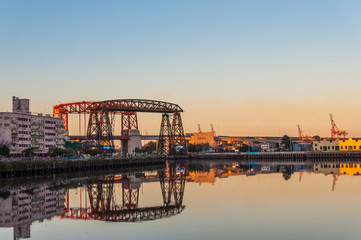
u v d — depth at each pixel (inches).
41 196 3115.2
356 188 3166.8
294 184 3521.2
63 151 6614.2
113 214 2379.4
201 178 4544.8
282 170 5610.2
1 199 2957.7
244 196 2847.0
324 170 5472.4
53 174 5349.4
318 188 3196.4
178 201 2773.1
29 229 2004.2
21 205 2696.9
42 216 2329.0
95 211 2482.8
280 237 1749.5
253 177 4416.8
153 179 4584.2
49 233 1924.2
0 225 2096.5
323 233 1796.3
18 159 5123.0
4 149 5260.8
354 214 2151.8
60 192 3346.5
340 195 2795.3
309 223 1972.2
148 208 2561.5
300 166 6776.6
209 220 2096.5
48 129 6830.7
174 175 5191.9
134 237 1824.6
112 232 1926.7
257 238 1745.8
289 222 1999.3
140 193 3265.3
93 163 6402.6
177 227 1978.3
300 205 2429.9
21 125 6087.6
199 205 2544.3
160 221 2132.1
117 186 3806.6
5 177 4581.7
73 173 5664.4
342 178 4060.0
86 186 3811.5
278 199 2669.8
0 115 5866.1
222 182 3932.1
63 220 2219.5
